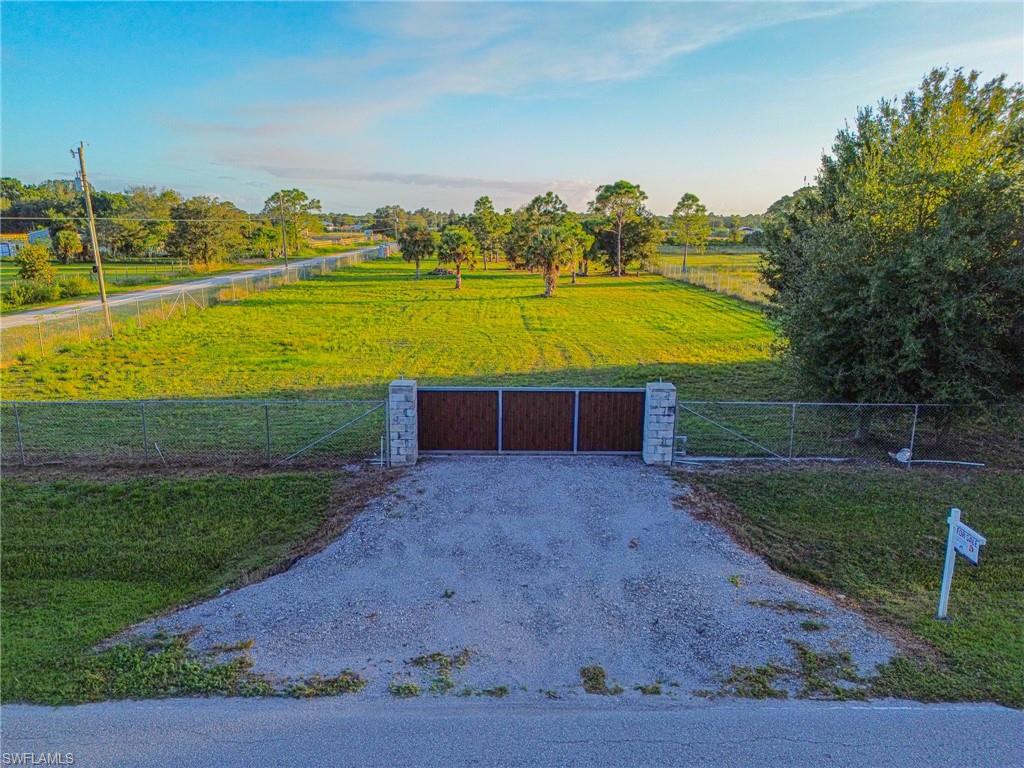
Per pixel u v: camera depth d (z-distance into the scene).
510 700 6.55
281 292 51.41
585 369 24.52
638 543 10.41
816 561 10.21
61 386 20.92
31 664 7.32
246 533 11.07
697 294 51.25
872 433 15.45
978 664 7.30
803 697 6.62
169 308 38.72
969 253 13.05
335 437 15.82
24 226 108.69
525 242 75.75
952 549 8.34
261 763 5.58
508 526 10.95
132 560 10.22
